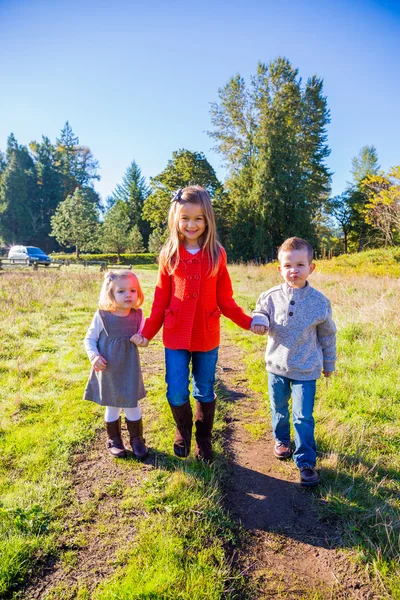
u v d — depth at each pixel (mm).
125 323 2609
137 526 2051
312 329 2549
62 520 2078
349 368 4332
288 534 2074
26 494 2240
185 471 2471
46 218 65000
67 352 5125
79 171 73750
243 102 36844
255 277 15078
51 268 22828
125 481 2422
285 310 2582
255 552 1949
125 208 61594
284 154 33875
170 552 1855
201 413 2641
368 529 2086
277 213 33938
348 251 43781
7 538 1918
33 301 8781
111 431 2721
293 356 2545
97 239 44625
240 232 35469
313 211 37188
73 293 10383
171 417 3252
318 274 12570
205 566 1795
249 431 3189
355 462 2684
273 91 36375
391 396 3654
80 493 2301
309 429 2496
